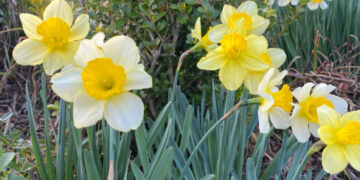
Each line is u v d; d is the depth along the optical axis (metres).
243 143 0.50
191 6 0.65
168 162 0.36
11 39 1.11
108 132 0.45
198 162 0.52
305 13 0.97
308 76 0.80
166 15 0.68
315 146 0.35
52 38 0.35
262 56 0.39
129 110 0.31
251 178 0.42
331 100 0.39
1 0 1.11
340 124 0.33
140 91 0.68
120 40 0.33
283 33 0.82
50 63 0.36
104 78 0.32
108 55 0.33
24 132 0.81
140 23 0.70
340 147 0.33
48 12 0.37
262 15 0.72
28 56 0.35
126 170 0.45
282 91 0.36
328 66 0.85
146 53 0.70
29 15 0.36
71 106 0.44
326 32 1.03
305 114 0.38
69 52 0.36
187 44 0.72
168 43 0.69
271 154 0.77
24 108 0.93
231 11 0.43
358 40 0.93
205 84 0.72
